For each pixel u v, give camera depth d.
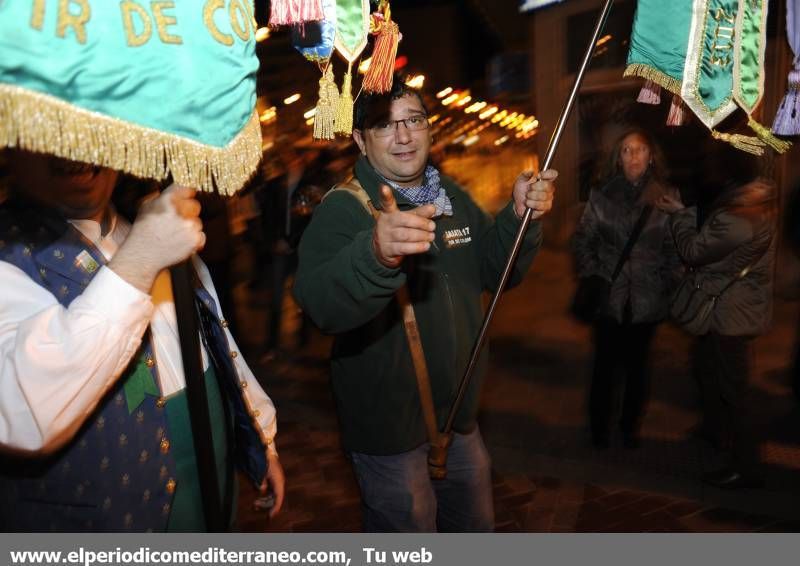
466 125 14.06
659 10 1.93
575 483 3.77
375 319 2.10
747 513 3.39
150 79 1.16
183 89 1.20
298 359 6.08
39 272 1.37
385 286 1.75
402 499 2.18
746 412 3.53
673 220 3.63
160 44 1.17
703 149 3.49
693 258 3.48
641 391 3.97
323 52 1.60
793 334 5.74
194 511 1.57
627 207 3.78
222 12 1.26
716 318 3.49
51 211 1.42
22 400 1.24
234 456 1.80
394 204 1.66
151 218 1.29
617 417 4.48
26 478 1.38
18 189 1.39
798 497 3.48
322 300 1.85
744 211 3.35
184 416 1.55
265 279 8.33
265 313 7.50
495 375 5.33
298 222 5.99
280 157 6.27
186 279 1.39
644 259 3.78
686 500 3.53
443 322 2.17
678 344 5.72
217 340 1.70
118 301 1.28
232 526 1.78
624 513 3.46
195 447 1.43
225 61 1.26
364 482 2.24
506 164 13.17
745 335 3.47
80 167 1.37
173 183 1.31
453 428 2.29
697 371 3.98
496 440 4.28
